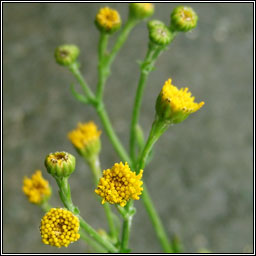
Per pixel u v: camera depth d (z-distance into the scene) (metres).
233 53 0.38
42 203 0.21
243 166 0.33
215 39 0.38
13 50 0.38
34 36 0.39
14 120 0.35
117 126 0.34
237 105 0.36
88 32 0.39
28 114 0.35
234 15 0.39
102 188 0.18
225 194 0.32
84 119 0.35
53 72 0.37
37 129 0.34
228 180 0.33
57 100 0.36
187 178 0.33
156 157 0.33
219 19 0.39
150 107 0.35
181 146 0.34
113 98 0.36
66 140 0.34
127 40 0.38
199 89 0.36
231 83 0.36
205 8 0.39
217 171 0.33
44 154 0.34
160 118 0.19
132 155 0.23
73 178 0.32
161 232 0.23
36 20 0.40
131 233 0.31
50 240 0.18
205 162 0.33
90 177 0.33
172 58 0.37
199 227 0.31
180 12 0.21
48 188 0.21
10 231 0.31
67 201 0.19
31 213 0.32
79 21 0.39
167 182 0.32
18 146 0.34
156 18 0.39
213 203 0.32
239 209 0.32
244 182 0.33
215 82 0.36
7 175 0.33
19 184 0.33
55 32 0.39
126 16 0.39
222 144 0.34
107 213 0.21
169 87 0.19
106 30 0.22
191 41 0.38
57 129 0.34
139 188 0.18
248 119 0.35
